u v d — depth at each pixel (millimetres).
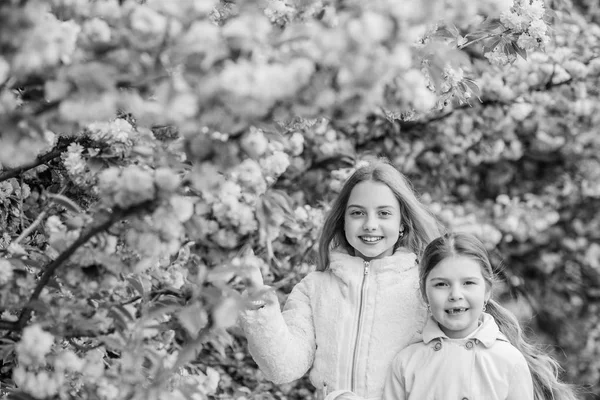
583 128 6586
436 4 1690
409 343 3074
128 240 2088
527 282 7219
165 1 1790
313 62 1680
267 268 3531
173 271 2590
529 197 6773
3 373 2824
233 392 4684
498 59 3434
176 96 1686
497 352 2961
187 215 1999
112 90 1727
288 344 3008
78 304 2283
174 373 2389
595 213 7160
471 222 6215
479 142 6473
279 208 2240
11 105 1788
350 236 3195
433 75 2164
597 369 7305
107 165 2533
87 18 1882
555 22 5277
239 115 1711
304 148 5344
